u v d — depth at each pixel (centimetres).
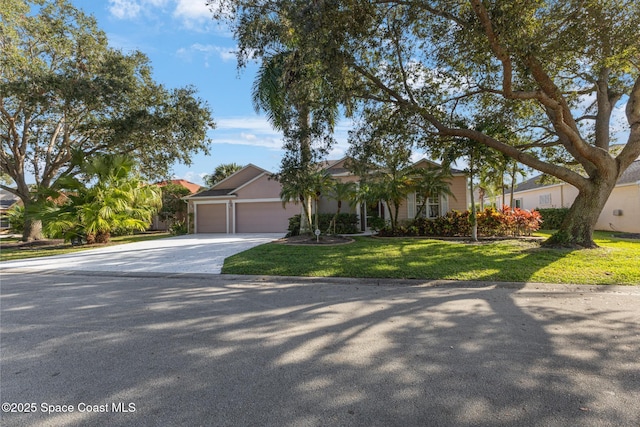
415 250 1034
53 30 1627
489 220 1429
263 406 268
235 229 2302
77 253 1319
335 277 741
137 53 1777
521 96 832
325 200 1988
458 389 288
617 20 671
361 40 832
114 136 1780
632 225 1677
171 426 245
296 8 727
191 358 358
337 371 323
